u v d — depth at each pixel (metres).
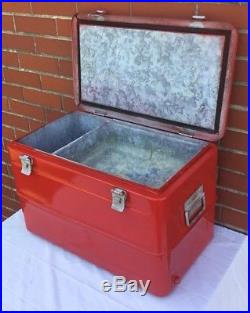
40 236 1.26
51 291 1.08
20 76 1.61
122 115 1.29
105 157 1.28
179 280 1.07
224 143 1.21
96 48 1.27
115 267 1.09
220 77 1.06
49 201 1.13
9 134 1.81
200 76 1.09
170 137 1.18
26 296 1.07
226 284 1.07
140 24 1.15
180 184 0.95
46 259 1.18
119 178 0.97
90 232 1.08
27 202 1.21
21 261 1.18
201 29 1.05
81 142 1.23
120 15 1.20
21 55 1.55
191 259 1.12
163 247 0.95
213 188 1.14
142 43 1.16
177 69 1.13
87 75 1.33
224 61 1.04
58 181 1.07
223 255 1.16
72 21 1.28
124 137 1.29
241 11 1.04
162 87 1.18
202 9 1.09
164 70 1.15
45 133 1.26
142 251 0.98
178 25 1.08
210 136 1.12
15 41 1.54
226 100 1.07
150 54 1.16
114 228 1.01
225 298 1.05
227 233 1.25
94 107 1.35
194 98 1.13
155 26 1.12
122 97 1.28
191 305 1.02
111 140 1.32
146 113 1.25
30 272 1.14
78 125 1.37
